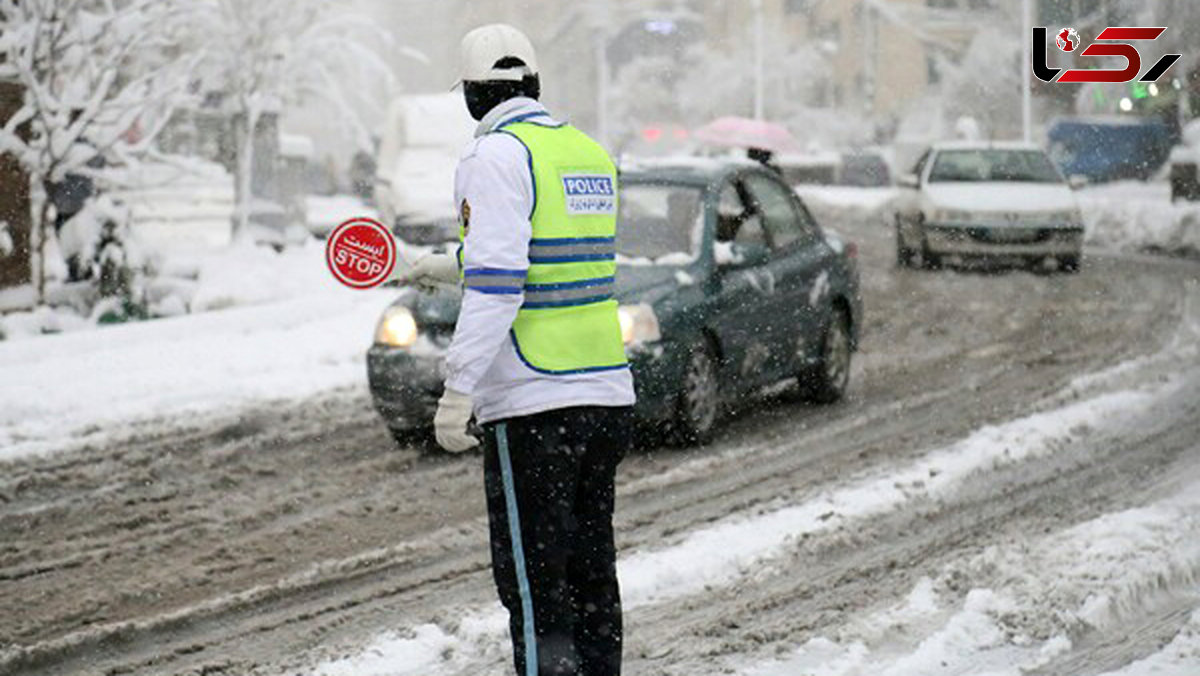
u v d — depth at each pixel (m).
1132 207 48.66
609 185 9.08
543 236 8.67
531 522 8.87
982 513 14.88
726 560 13.41
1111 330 27.62
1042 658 10.77
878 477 16.55
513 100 8.91
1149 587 12.22
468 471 17.33
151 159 34.25
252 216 35.81
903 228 40.94
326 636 11.75
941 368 24.11
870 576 12.92
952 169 40.75
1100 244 49.38
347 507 15.80
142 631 11.93
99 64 29.69
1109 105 89.44
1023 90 84.94
